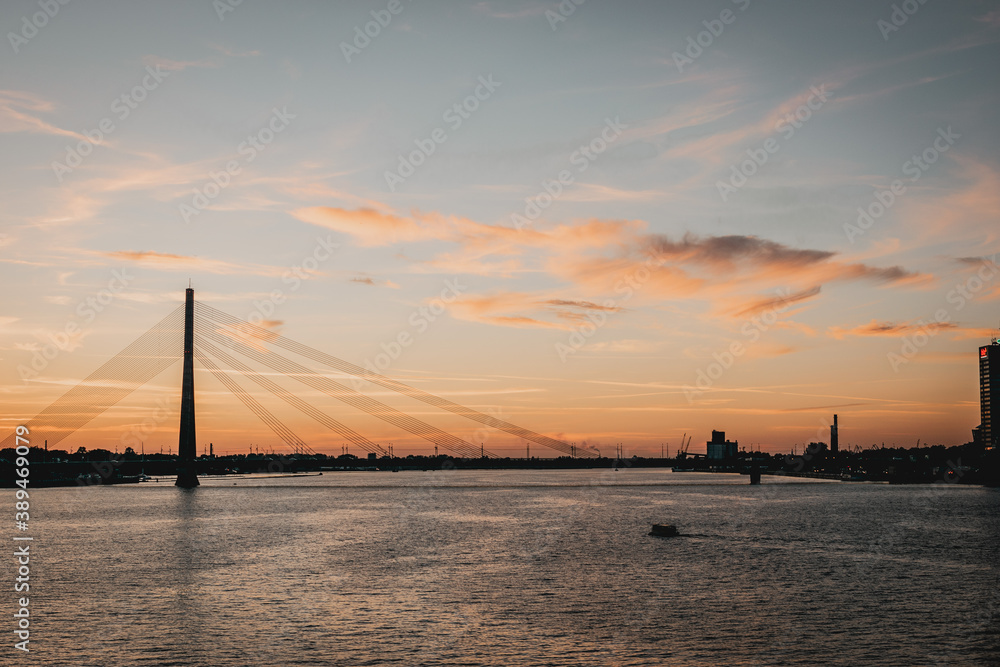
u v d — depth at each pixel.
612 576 83.62
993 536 124.69
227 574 85.38
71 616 64.75
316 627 60.78
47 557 100.06
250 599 71.25
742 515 167.12
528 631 59.81
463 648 55.41
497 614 65.19
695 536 123.62
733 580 81.50
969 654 55.00
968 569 89.94
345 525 143.25
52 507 191.50
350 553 102.81
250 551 105.31
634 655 54.06
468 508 189.50
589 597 72.12
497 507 192.75
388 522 149.50
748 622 63.03
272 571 87.44
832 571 87.81
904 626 61.97
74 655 53.88
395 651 54.66
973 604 70.06
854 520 154.12
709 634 59.38
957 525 144.12
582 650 55.03
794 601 70.94
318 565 92.00
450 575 84.25
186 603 69.56
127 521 152.00
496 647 55.69
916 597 73.06
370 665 51.78
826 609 67.69
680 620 63.44
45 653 54.38
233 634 58.91
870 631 60.44
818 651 55.41
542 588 76.56
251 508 189.00
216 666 51.66
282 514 169.62
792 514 170.50
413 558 97.81
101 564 93.50
